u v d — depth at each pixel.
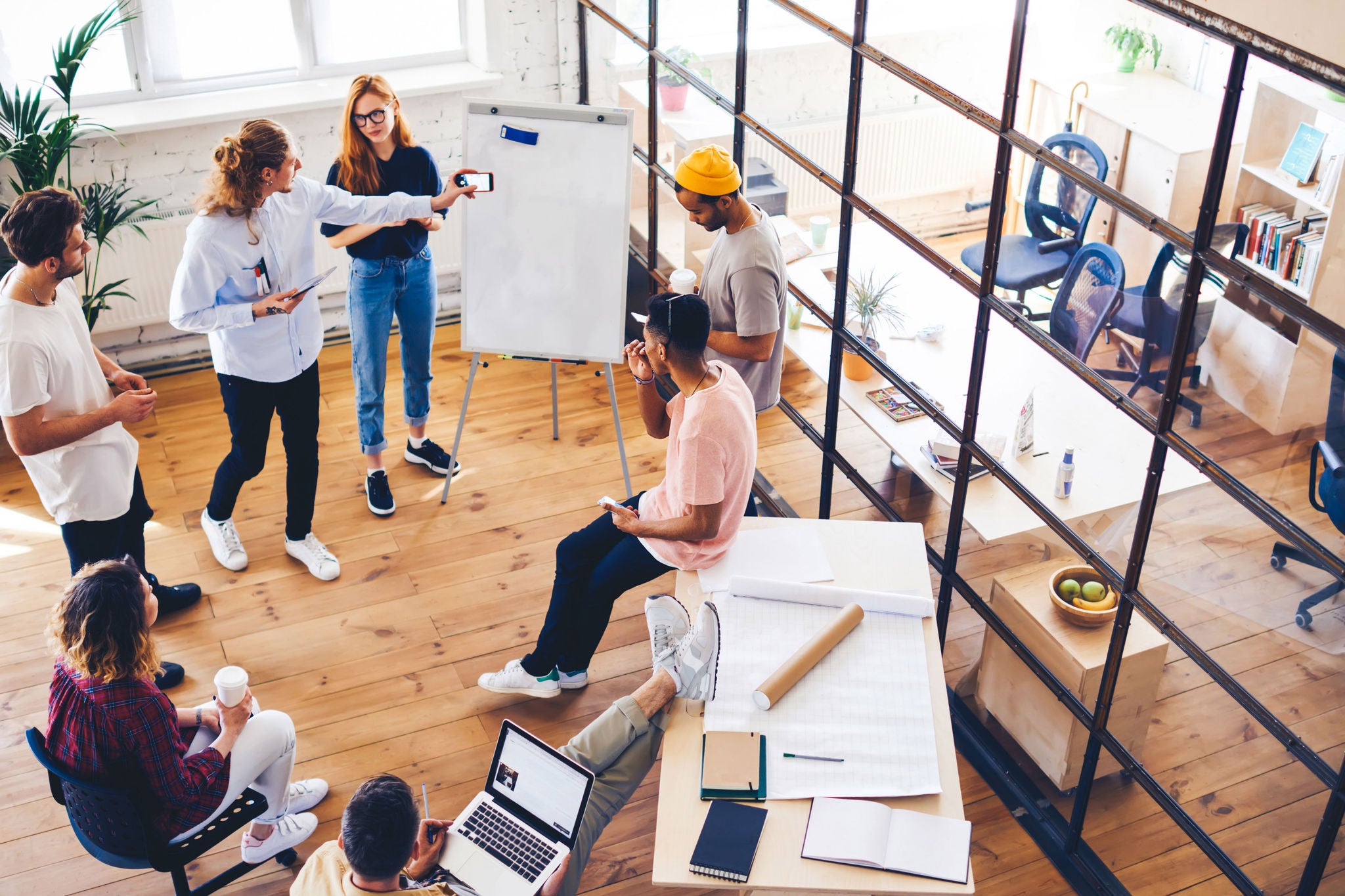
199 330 3.27
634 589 3.77
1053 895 2.83
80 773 2.27
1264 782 2.49
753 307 3.10
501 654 3.51
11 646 3.49
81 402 2.91
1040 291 3.40
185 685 3.38
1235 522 2.48
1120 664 2.63
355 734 3.24
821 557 2.68
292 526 3.79
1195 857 2.79
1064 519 2.71
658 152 4.42
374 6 4.75
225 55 4.63
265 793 2.66
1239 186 2.95
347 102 3.55
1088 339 3.19
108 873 2.86
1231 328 2.47
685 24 3.92
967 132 3.37
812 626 2.48
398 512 4.09
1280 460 2.28
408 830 1.99
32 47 4.35
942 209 3.50
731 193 3.00
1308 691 2.33
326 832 2.96
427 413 4.21
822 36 3.19
